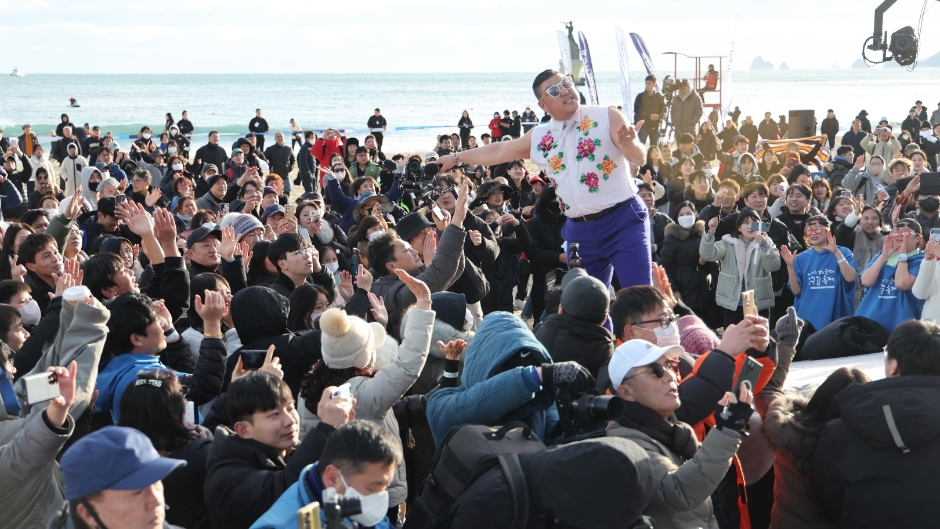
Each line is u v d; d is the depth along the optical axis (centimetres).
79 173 1738
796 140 1894
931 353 314
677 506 280
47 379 293
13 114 7381
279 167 2019
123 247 694
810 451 330
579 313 374
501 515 269
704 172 1112
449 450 300
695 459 280
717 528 314
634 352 309
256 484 298
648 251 517
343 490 265
